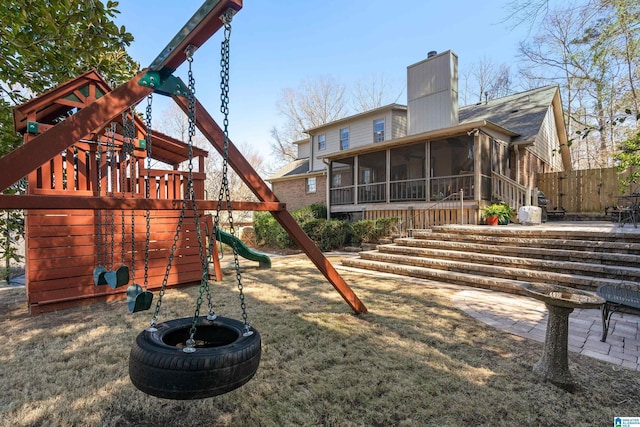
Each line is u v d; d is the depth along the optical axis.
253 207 3.25
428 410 2.14
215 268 6.43
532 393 2.32
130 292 2.95
